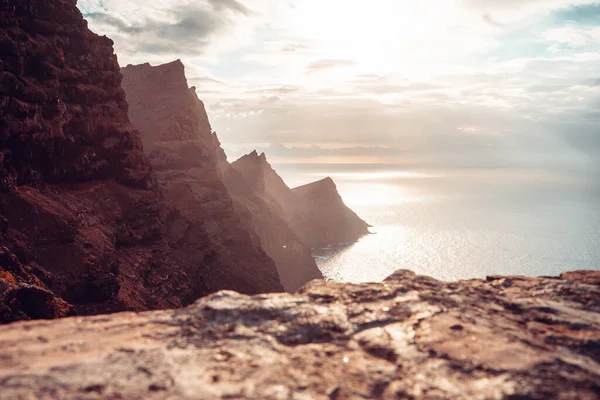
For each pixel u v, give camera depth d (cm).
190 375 319
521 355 349
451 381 319
